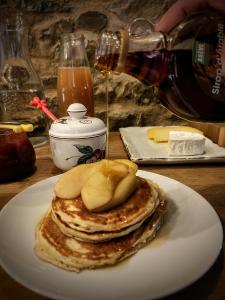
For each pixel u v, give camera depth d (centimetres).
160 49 33
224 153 45
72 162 37
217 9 34
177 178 39
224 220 28
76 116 38
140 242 23
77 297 18
